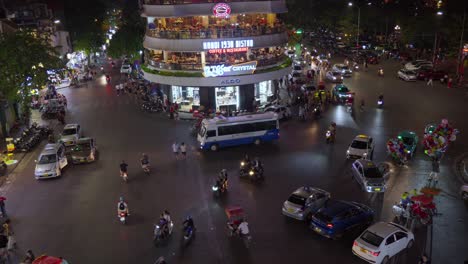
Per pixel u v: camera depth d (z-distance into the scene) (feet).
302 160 113.91
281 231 80.02
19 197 98.48
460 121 140.87
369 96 176.76
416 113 151.02
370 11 299.79
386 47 290.97
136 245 77.30
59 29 241.14
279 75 165.17
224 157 118.21
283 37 166.20
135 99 187.62
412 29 256.52
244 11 156.35
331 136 124.98
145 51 192.65
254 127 124.26
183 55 168.25
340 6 317.42
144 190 99.50
